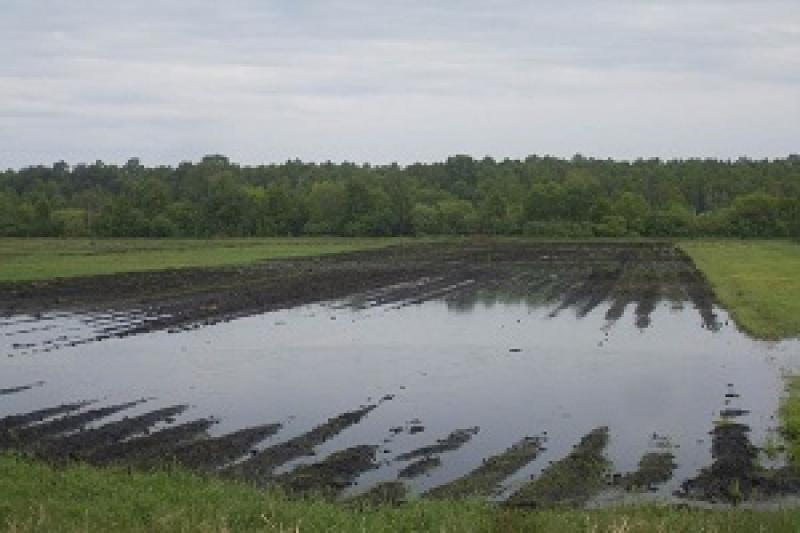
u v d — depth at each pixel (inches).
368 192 6766.7
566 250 4943.4
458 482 991.6
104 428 1223.5
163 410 1332.4
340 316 2342.5
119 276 3243.1
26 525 685.9
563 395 1438.2
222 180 6983.3
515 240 6067.9
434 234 6643.7
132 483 874.8
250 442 1171.3
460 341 1948.8
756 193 6761.8
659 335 2011.6
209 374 1598.2
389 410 1348.4
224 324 2185.0
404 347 1875.0
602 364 1685.5
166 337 1979.6
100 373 1598.2
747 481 997.2
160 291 2829.7
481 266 3887.8
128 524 714.2
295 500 892.6
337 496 956.6
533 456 1108.5
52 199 7652.6
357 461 1079.0
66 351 1802.4
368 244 5610.2
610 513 832.9
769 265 3732.8
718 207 7327.8
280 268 3730.3
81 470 929.5
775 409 1336.1
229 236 6560.0
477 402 1395.2
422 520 775.7
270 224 6663.4
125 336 1987.0
